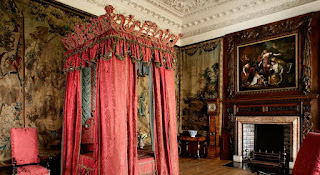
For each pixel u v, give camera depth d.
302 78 7.08
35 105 5.74
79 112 4.89
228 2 8.51
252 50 8.25
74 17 6.65
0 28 5.28
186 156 8.98
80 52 4.76
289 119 7.23
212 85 9.24
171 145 4.54
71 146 4.89
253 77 8.16
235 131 8.41
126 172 3.82
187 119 9.88
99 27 4.20
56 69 6.18
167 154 4.49
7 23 5.39
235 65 8.64
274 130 8.03
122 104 3.93
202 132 9.33
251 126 8.48
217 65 9.15
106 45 3.98
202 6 9.01
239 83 8.51
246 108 8.26
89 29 4.46
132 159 4.02
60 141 6.12
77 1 6.71
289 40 7.44
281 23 7.63
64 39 5.29
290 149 7.22
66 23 6.46
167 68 4.76
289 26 7.45
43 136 5.82
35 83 5.78
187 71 10.08
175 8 9.15
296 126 7.11
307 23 7.08
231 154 8.44
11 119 5.35
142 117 8.59
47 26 6.07
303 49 7.12
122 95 3.96
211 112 8.75
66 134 5.07
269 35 7.85
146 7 8.45
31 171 4.37
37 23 5.90
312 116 6.88
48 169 4.60
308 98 6.90
